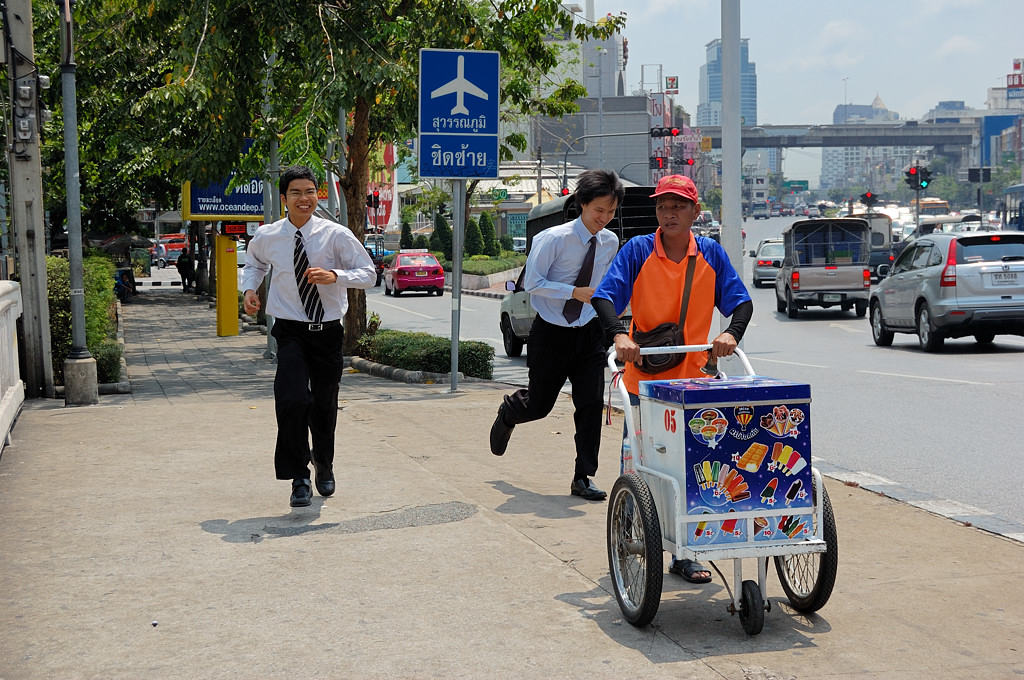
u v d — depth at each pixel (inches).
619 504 181.3
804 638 171.6
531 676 155.6
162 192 1477.6
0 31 458.0
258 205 899.4
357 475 287.9
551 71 769.6
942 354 682.2
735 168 403.2
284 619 179.0
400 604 186.4
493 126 468.1
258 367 671.1
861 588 198.2
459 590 193.8
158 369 659.4
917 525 245.9
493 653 164.4
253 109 648.4
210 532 231.3
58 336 499.2
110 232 1660.9
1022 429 391.5
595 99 4736.7
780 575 190.5
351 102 575.5
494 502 260.2
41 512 247.1
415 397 469.7
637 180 4768.7
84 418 386.9
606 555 215.2
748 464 169.5
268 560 211.5
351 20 591.2
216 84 595.5
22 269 458.0
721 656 163.5
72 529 233.3
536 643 168.6
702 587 199.0
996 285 668.7
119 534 229.5
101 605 185.8
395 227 3467.0
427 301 1512.1
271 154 679.7
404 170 3722.9
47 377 462.9
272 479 281.9
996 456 342.6
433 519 242.1
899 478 311.6
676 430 169.9
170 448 325.1
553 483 283.0
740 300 199.0
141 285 2116.1
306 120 565.0
